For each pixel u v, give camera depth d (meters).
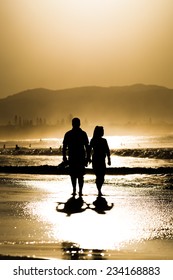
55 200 27.30
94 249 16.50
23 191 31.41
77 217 22.06
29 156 114.06
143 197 28.39
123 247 16.77
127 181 37.25
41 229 19.47
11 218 21.84
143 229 19.55
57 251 16.20
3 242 17.30
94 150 29.06
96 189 32.31
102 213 23.09
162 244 17.22
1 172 45.38
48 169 47.12
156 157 97.19
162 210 23.89
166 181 37.16
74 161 28.36
